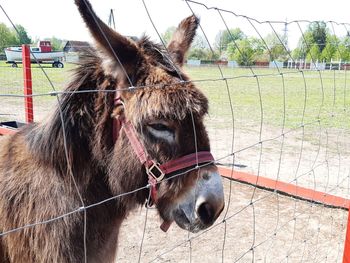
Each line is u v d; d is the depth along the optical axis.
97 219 2.21
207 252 3.97
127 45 2.01
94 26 1.85
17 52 13.16
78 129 2.12
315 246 4.11
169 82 1.97
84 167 2.14
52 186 2.07
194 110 1.94
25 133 2.28
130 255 3.89
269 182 5.49
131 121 1.99
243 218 4.70
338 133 9.52
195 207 1.94
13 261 2.17
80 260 2.14
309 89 18.61
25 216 2.07
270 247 4.09
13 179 2.14
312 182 5.96
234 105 13.82
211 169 2.00
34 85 11.39
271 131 9.68
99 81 2.13
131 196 2.16
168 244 4.13
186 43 2.49
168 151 1.95
